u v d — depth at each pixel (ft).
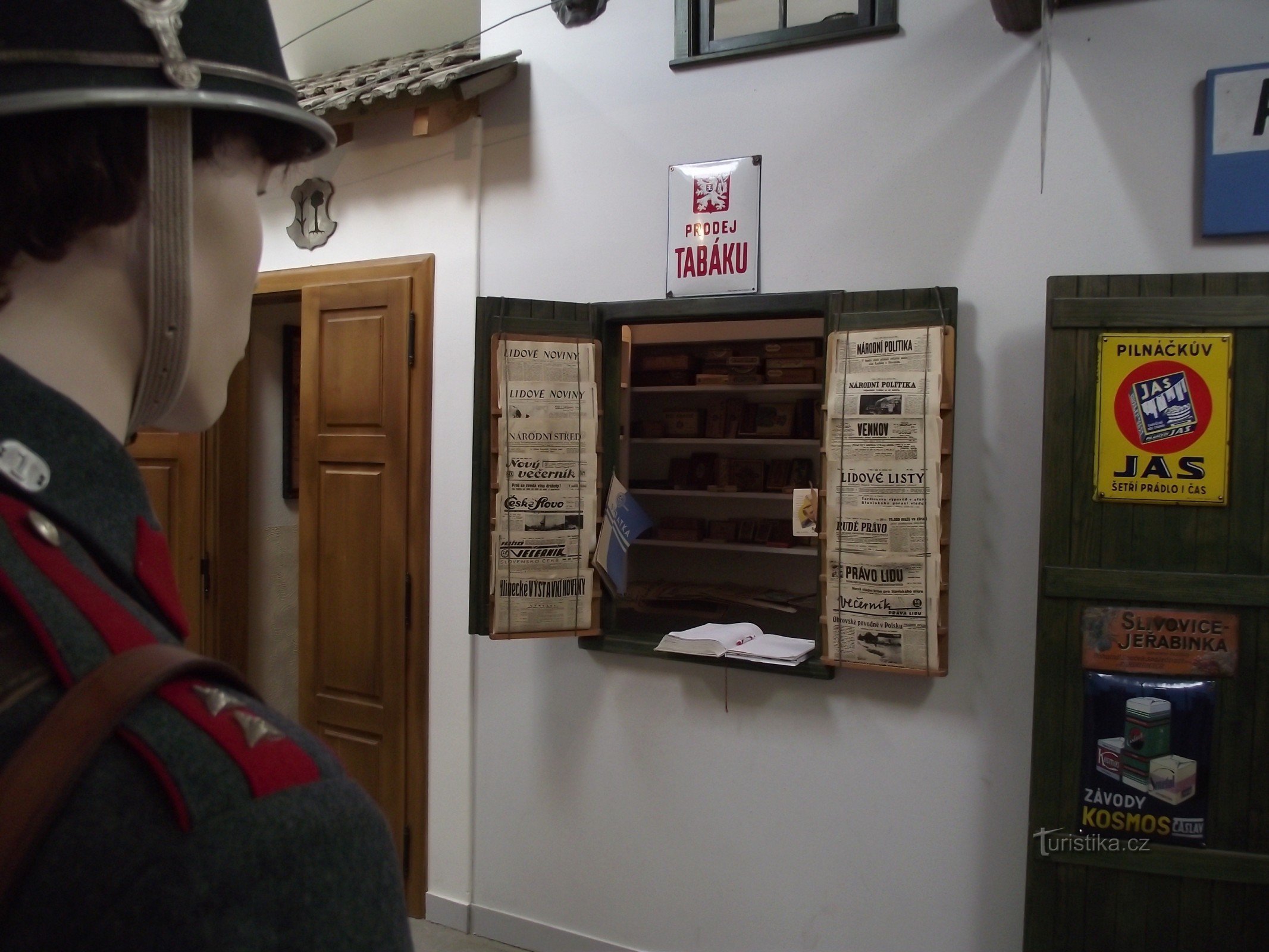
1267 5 5.92
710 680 7.73
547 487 7.61
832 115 7.19
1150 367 5.79
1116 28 6.29
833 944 7.27
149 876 0.80
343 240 9.45
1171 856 5.78
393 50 12.21
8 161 1.01
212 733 0.92
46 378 1.10
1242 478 5.64
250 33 1.22
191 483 11.00
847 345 6.87
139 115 1.10
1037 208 6.55
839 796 7.25
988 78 6.68
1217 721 5.71
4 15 1.00
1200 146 6.11
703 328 14.44
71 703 0.86
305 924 0.87
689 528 14.34
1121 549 5.88
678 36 7.68
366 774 9.24
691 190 7.67
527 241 8.45
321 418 9.48
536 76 8.38
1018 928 6.68
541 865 8.46
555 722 8.39
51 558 0.97
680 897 7.86
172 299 1.19
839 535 6.87
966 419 6.77
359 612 9.27
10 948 0.77
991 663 6.73
